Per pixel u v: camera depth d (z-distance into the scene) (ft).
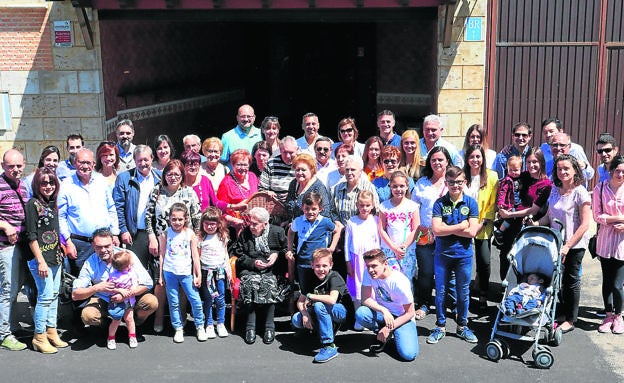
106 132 38.04
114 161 26.55
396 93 49.85
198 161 25.35
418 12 34.91
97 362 22.57
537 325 22.17
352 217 24.63
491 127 36.63
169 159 26.84
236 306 24.85
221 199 26.37
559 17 35.68
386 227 24.63
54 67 36.68
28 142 37.60
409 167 26.84
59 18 36.09
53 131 37.42
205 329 24.59
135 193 25.14
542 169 25.45
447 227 23.34
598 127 36.73
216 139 27.32
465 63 35.47
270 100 58.08
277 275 24.39
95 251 23.45
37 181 22.71
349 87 54.60
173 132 47.37
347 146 27.43
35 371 21.97
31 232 22.61
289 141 26.40
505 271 27.14
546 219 24.89
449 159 25.11
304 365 22.29
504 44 35.83
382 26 49.44
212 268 23.94
